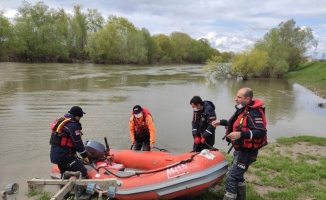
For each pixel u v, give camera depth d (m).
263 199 4.64
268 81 34.41
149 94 18.53
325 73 34.53
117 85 22.58
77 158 4.82
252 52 35.41
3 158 6.91
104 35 56.44
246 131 3.63
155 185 4.29
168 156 5.12
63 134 4.50
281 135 10.37
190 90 21.75
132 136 5.99
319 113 15.17
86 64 52.78
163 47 78.44
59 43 54.28
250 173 5.74
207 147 5.12
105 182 4.41
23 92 17.20
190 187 4.20
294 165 6.23
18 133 9.05
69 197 4.53
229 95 19.91
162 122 11.27
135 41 59.47
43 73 29.70
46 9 54.81
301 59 48.66
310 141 8.43
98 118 11.34
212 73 39.06
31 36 50.81
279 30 49.50
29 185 4.69
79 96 16.48
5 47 48.97
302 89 26.69
